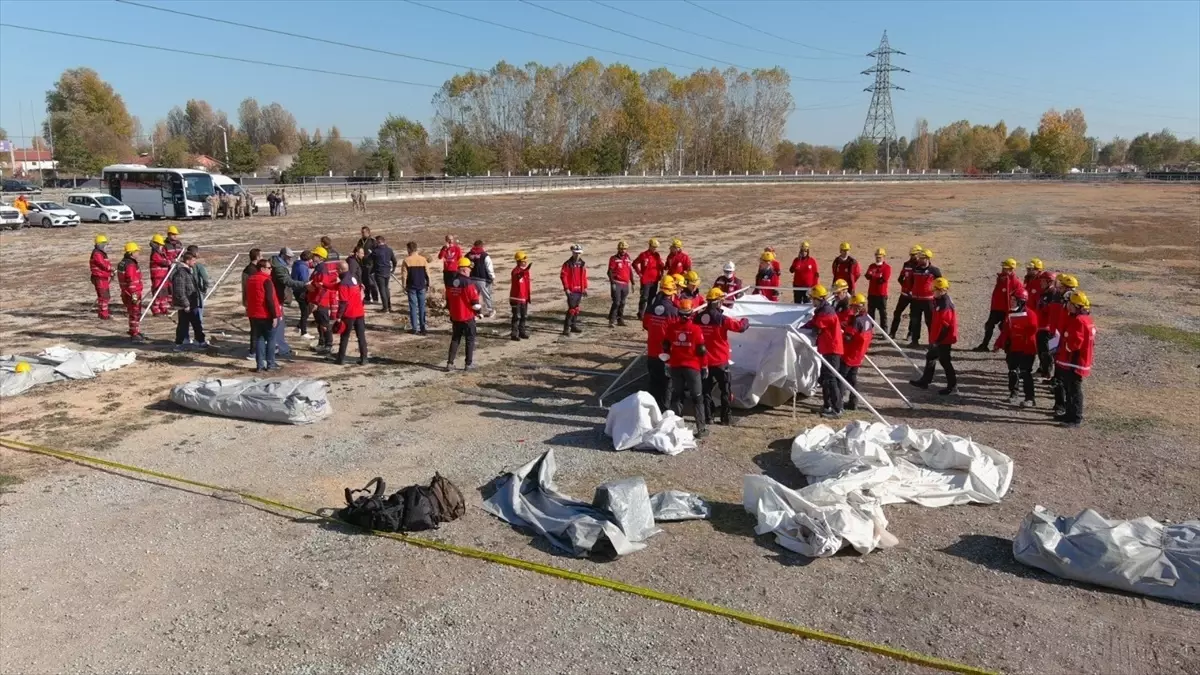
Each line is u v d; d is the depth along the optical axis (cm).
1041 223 4356
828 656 574
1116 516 790
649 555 719
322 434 1039
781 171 15000
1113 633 599
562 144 11938
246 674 559
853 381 1134
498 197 7088
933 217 4809
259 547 737
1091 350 1055
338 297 1429
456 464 931
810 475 860
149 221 4722
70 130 9162
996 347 1273
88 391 1236
